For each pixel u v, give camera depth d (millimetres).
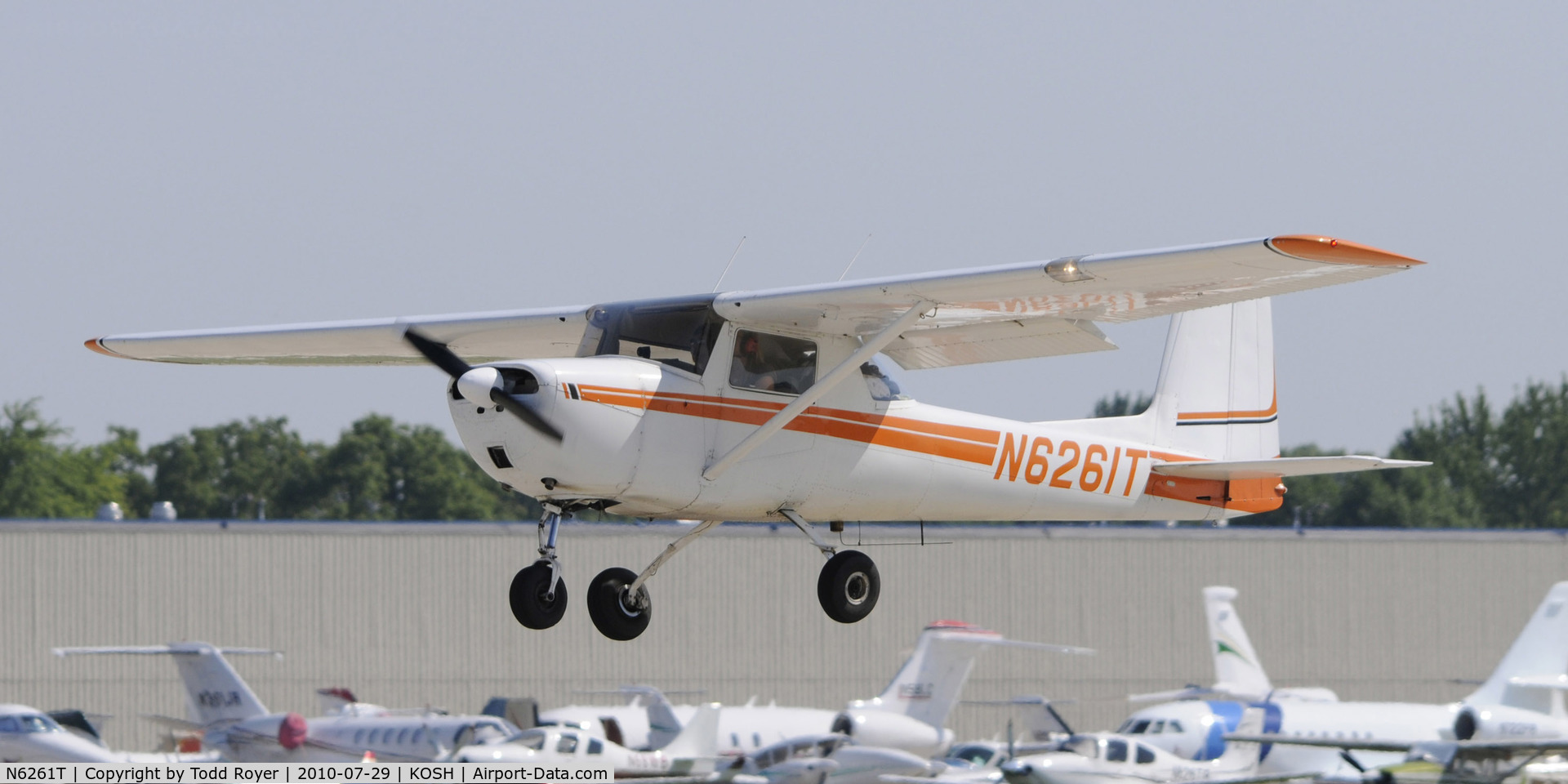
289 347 45625
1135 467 46219
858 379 40500
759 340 38562
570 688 128750
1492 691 93188
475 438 35906
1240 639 112375
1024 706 111812
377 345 44781
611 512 38688
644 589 41781
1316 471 45000
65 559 126938
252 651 109188
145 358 47844
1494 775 69625
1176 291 35188
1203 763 96500
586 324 40781
